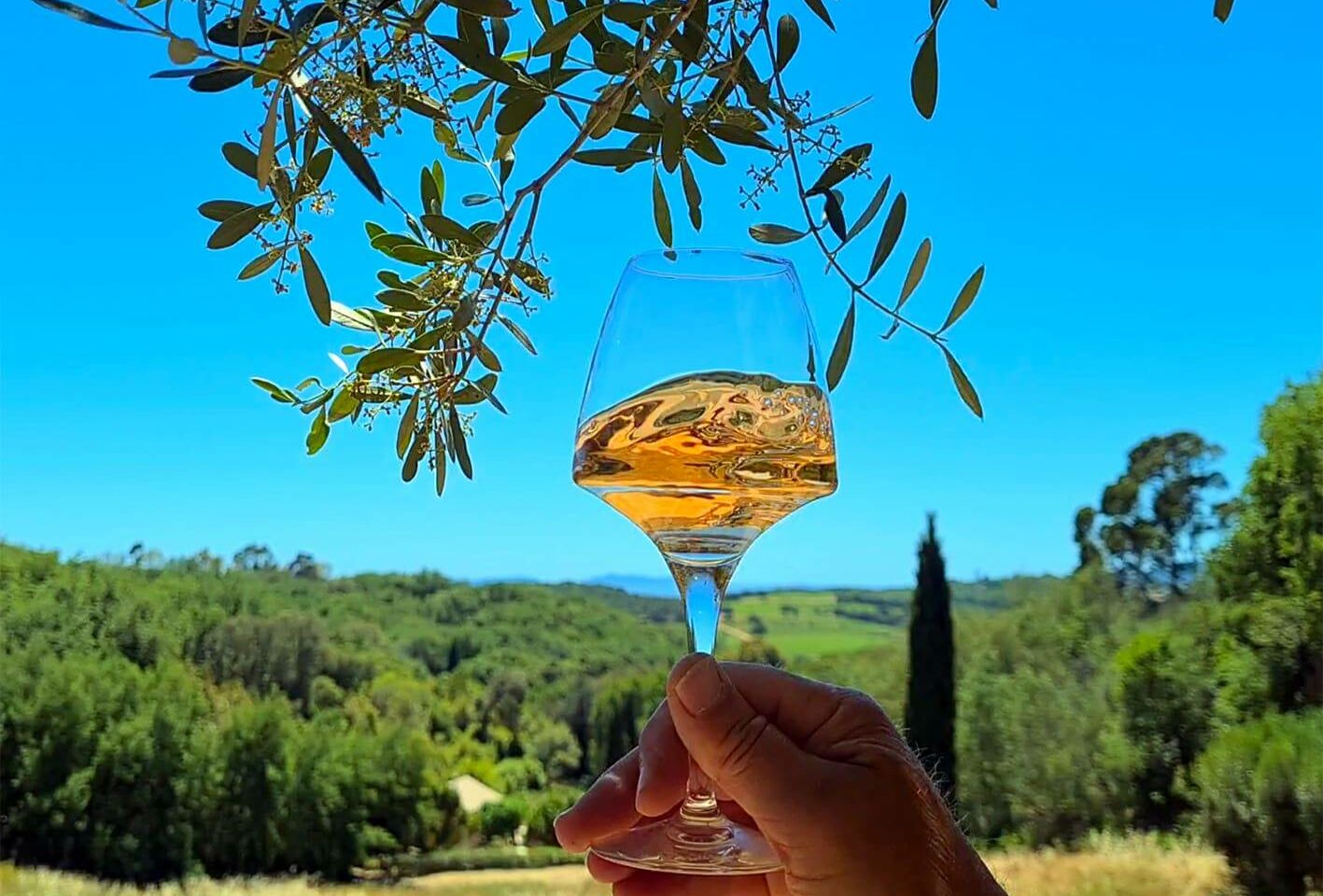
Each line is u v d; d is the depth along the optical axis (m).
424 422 0.96
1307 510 10.41
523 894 9.59
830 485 0.92
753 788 0.89
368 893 10.54
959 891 0.92
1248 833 9.24
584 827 1.13
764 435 0.88
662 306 0.91
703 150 0.96
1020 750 13.21
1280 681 10.50
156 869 10.99
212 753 11.51
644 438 0.87
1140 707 12.11
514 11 0.77
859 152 0.87
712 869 0.93
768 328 0.91
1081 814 12.53
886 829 0.89
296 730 11.84
